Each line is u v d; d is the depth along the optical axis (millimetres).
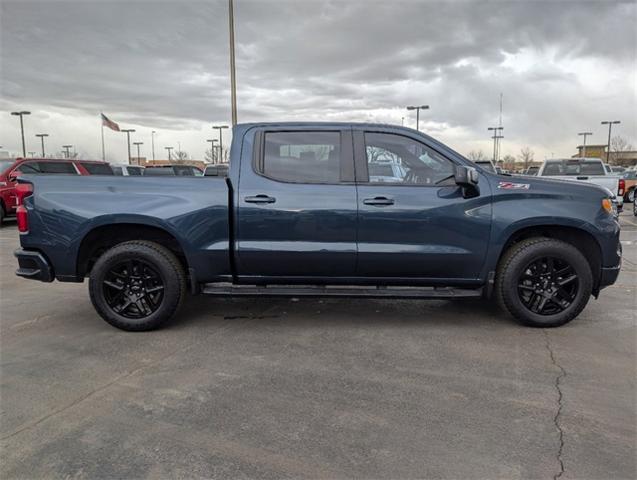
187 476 2385
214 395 3232
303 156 4445
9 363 3773
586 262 4395
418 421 2896
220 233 4367
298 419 2922
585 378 3479
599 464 2475
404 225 4305
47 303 5543
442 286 4543
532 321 4500
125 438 2717
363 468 2445
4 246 10047
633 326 4617
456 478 2369
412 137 4434
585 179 13648
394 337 4348
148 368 3674
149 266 4430
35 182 4383
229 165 4453
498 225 4316
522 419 2912
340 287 4535
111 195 4348
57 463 2488
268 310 5199
